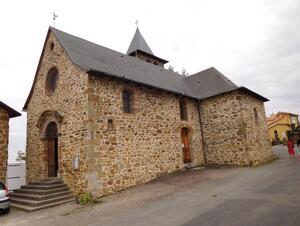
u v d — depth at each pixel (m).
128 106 11.01
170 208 6.48
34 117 12.27
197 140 14.54
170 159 12.34
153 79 13.42
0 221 7.07
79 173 9.16
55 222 6.37
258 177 9.48
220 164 14.01
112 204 7.68
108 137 9.55
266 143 16.00
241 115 13.43
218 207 6.06
